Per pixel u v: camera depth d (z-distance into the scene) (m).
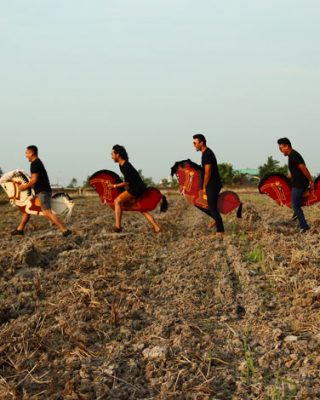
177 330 5.52
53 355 5.02
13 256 9.05
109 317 5.98
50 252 9.95
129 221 15.62
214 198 11.02
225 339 5.35
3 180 11.75
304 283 6.87
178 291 7.06
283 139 11.15
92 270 8.38
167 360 4.81
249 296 6.68
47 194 11.55
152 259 9.20
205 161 10.97
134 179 11.65
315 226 11.75
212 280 7.64
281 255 8.60
